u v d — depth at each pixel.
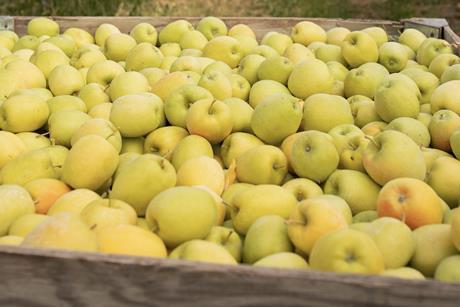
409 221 1.63
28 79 2.64
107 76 2.69
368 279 1.13
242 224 1.72
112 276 1.21
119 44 3.11
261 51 2.95
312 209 1.50
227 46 2.97
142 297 1.21
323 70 2.47
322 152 1.91
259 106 2.16
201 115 2.09
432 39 2.95
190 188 1.58
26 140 2.22
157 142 2.19
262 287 1.16
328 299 1.14
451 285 1.11
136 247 1.44
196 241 1.46
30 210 1.73
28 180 1.93
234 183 2.01
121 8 6.79
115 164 1.91
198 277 1.18
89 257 1.21
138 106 2.17
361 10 6.96
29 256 1.22
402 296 1.12
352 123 2.28
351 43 2.83
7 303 1.26
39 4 6.61
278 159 1.98
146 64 2.89
